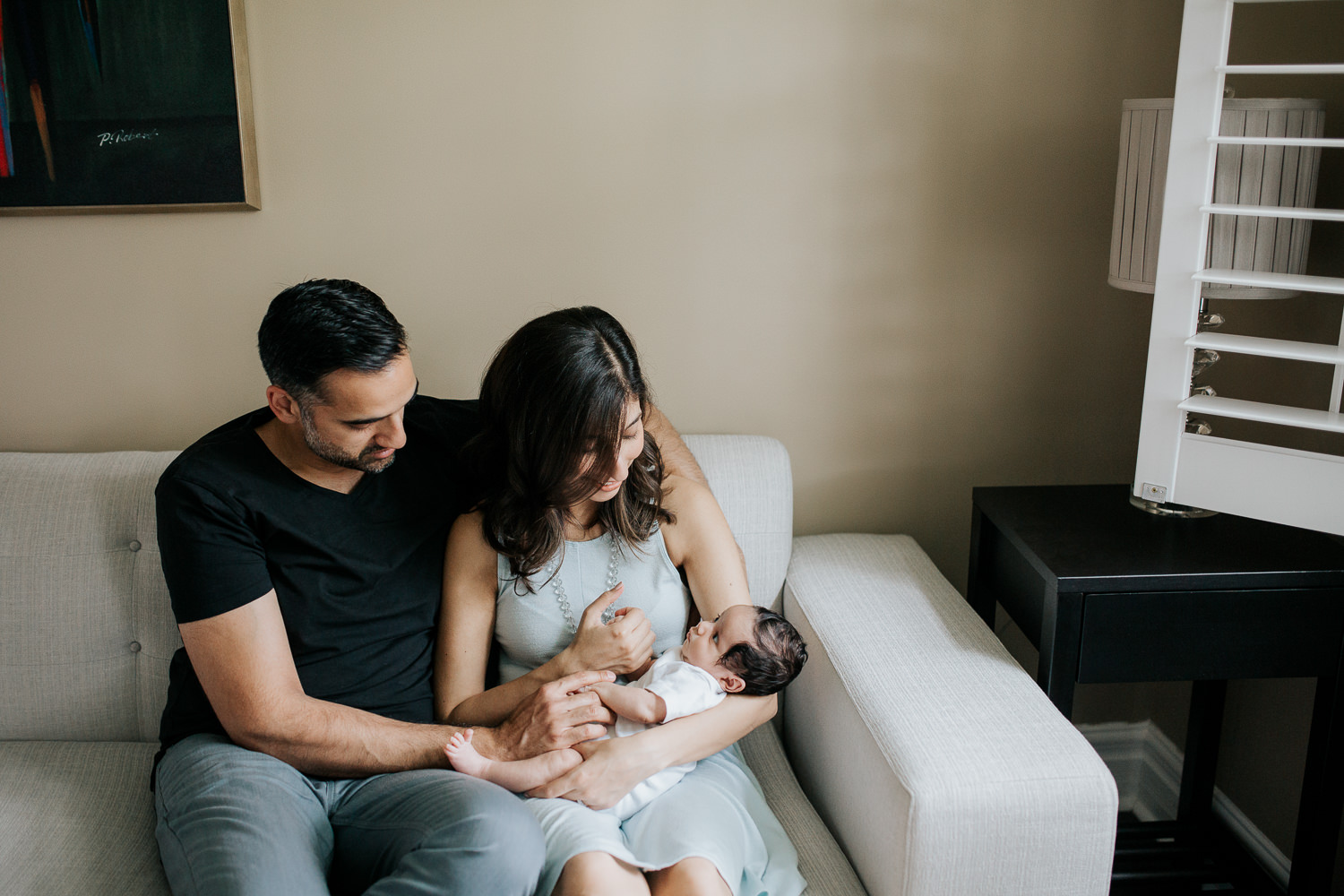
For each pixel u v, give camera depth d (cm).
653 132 184
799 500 204
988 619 183
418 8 177
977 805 119
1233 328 187
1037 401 200
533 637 146
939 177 189
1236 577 141
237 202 180
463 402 164
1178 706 204
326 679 140
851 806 140
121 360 191
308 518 138
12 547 164
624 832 133
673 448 164
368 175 183
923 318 195
